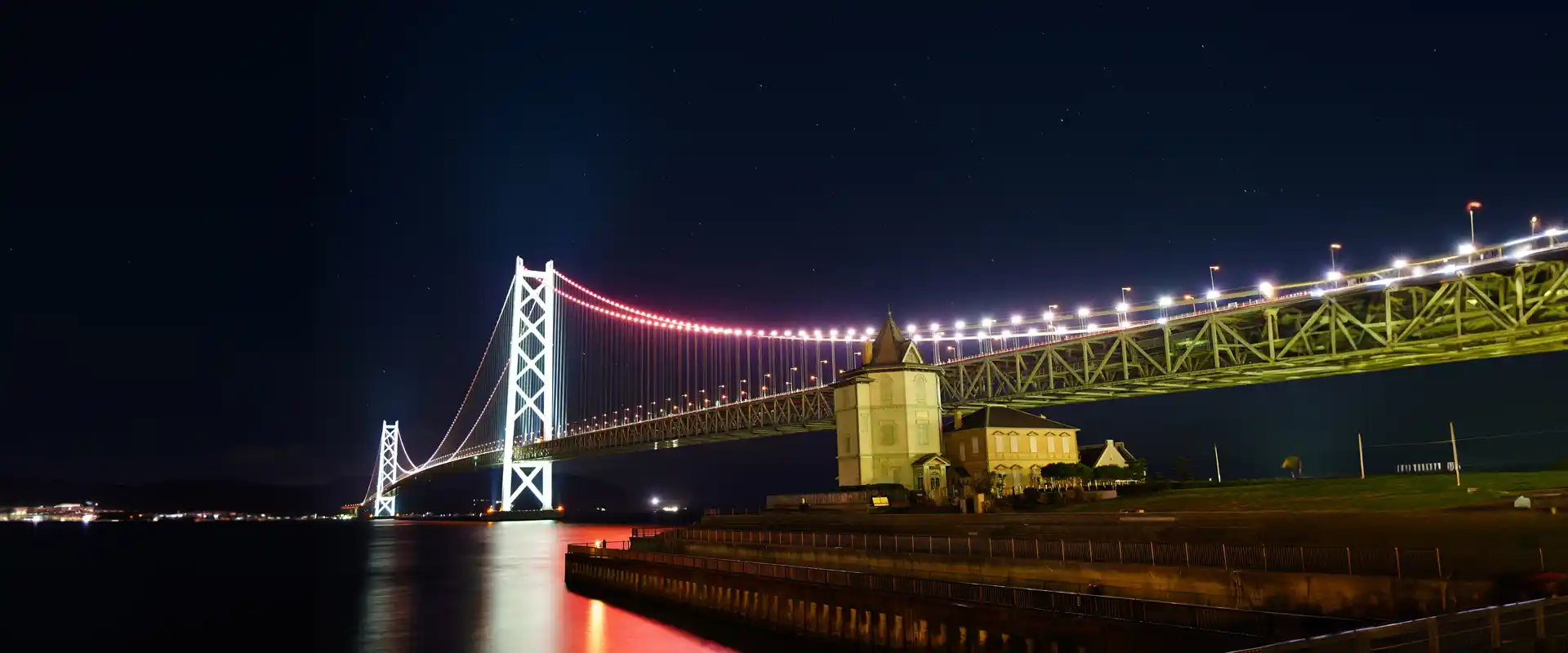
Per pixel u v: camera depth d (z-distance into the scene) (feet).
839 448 258.37
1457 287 197.06
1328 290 219.82
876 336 260.01
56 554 474.49
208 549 524.11
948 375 313.94
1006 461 260.01
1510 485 160.76
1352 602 88.89
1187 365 252.62
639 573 201.36
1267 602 95.45
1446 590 82.58
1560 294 182.60
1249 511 150.71
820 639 134.00
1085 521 148.05
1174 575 104.32
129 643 177.17
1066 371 279.90
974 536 149.07
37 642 180.34
